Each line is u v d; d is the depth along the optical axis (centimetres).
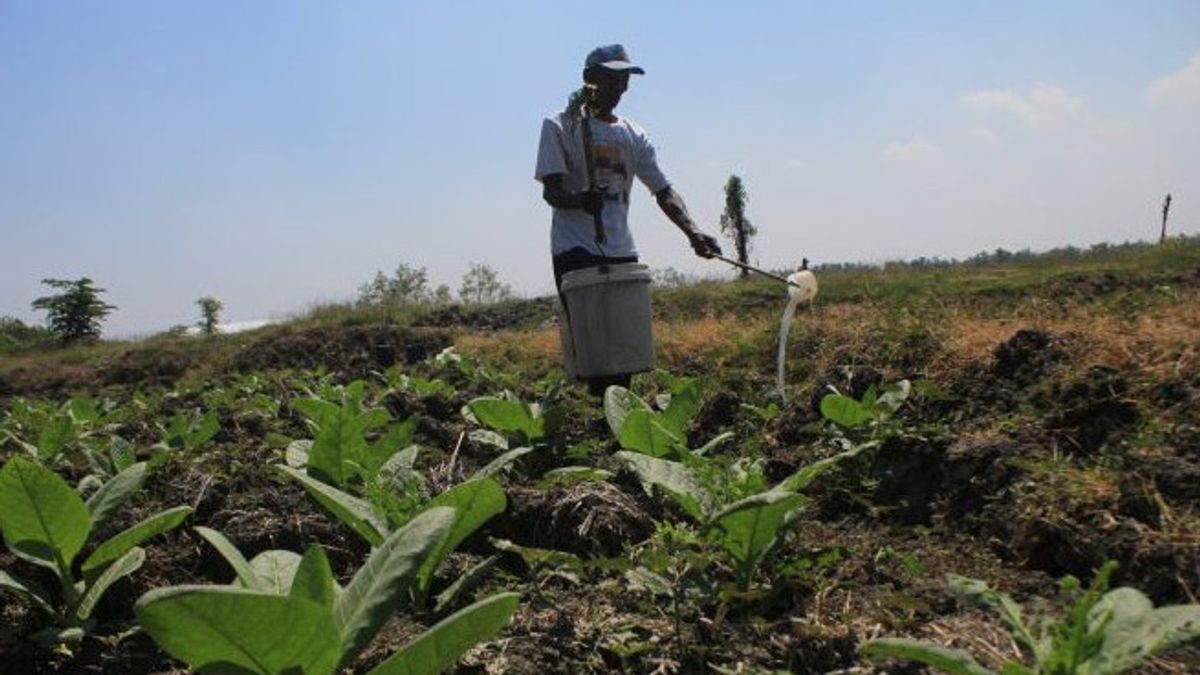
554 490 393
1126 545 311
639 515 382
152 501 443
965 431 447
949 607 300
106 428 703
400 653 213
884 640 222
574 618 304
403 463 390
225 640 208
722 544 301
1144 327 488
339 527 394
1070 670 208
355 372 1066
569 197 550
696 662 276
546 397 594
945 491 403
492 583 338
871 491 423
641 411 427
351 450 413
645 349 555
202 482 446
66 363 2073
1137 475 342
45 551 312
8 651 313
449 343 1720
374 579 237
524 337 1175
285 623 208
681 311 1605
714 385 618
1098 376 441
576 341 555
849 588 320
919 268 2159
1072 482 354
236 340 2002
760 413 538
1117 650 210
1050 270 1708
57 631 306
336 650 215
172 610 199
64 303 2762
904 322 638
